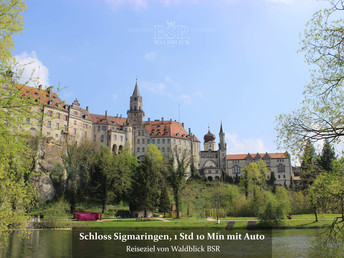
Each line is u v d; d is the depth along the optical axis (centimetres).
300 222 6506
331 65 1878
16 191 2395
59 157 9981
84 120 13588
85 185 9362
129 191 9006
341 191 1958
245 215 8138
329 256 2328
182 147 16162
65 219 6294
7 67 2023
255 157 17162
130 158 11875
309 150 1956
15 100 2025
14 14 2055
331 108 1916
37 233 5450
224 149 17575
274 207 6262
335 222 2000
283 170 16600
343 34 1797
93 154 10369
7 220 2345
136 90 17225
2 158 2044
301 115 1981
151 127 16488
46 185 8888
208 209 7944
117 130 14688
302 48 1939
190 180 10444
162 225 6156
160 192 8175
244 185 10481
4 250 4072
